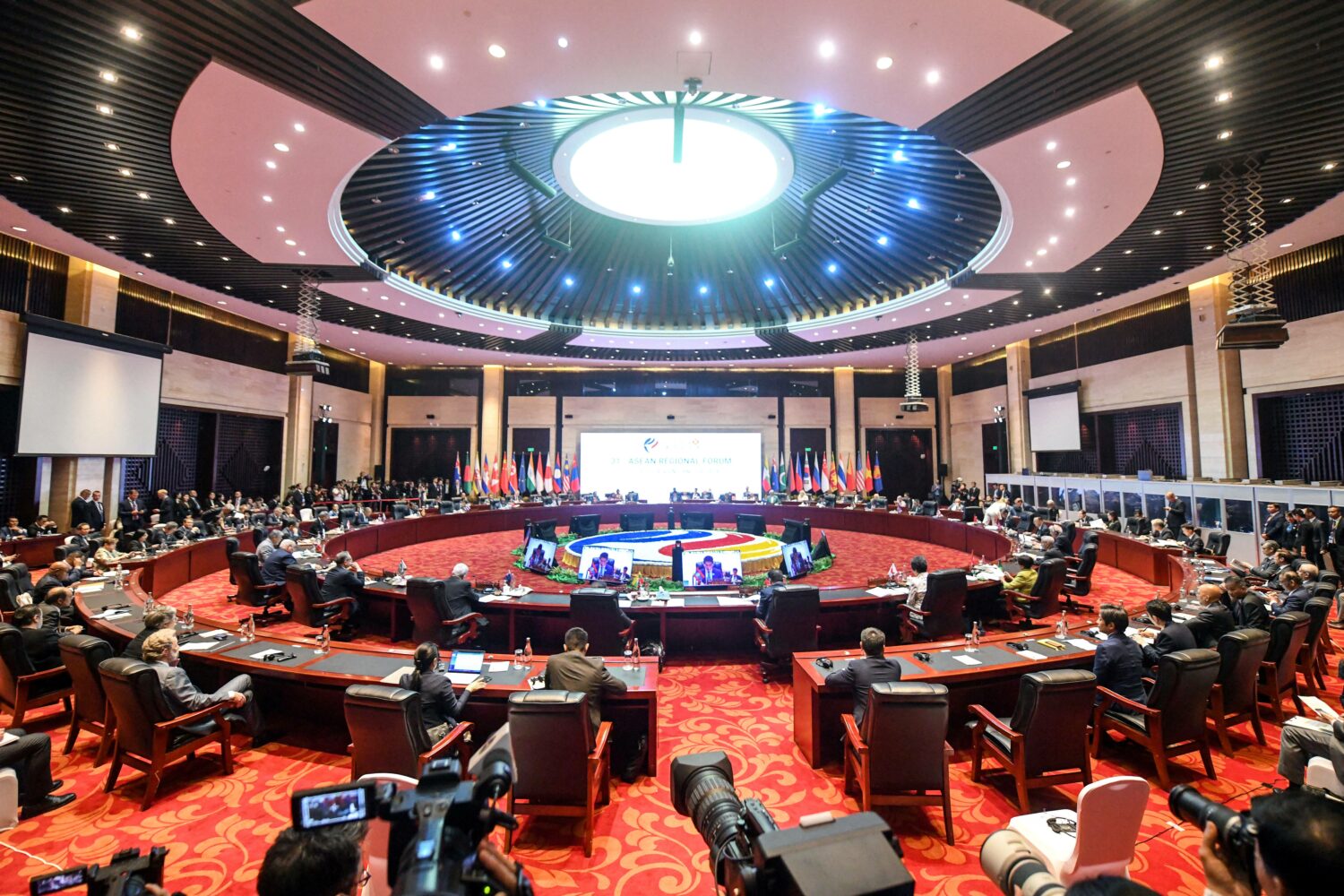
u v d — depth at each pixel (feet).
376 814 3.68
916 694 9.77
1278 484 33.24
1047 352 57.36
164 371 43.65
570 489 66.33
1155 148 20.86
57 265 35.40
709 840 4.40
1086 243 30.48
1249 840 3.62
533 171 32.12
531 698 9.61
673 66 17.37
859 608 20.75
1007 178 23.24
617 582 26.45
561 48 16.48
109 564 23.94
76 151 21.50
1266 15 14.61
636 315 56.08
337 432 64.03
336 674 12.70
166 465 45.75
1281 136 20.24
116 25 15.15
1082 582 24.63
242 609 25.31
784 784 11.79
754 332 54.19
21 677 13.55
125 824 10.45
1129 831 7.32
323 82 17.65
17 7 14.40
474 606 20.10
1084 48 16.03
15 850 9.72
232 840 10.02
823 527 53.01
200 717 11.69
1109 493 44.47
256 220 27.78
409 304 42.93
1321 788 8.95
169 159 22.18
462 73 17.47
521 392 73.26
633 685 12.52
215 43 15.89
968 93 18.22
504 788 3.34
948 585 19.17
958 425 71.82
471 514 49.47
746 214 37.47
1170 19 14.85
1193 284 42.24
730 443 72.02
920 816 10.61
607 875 9.16
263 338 53.01
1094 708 12.73
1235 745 13.23
